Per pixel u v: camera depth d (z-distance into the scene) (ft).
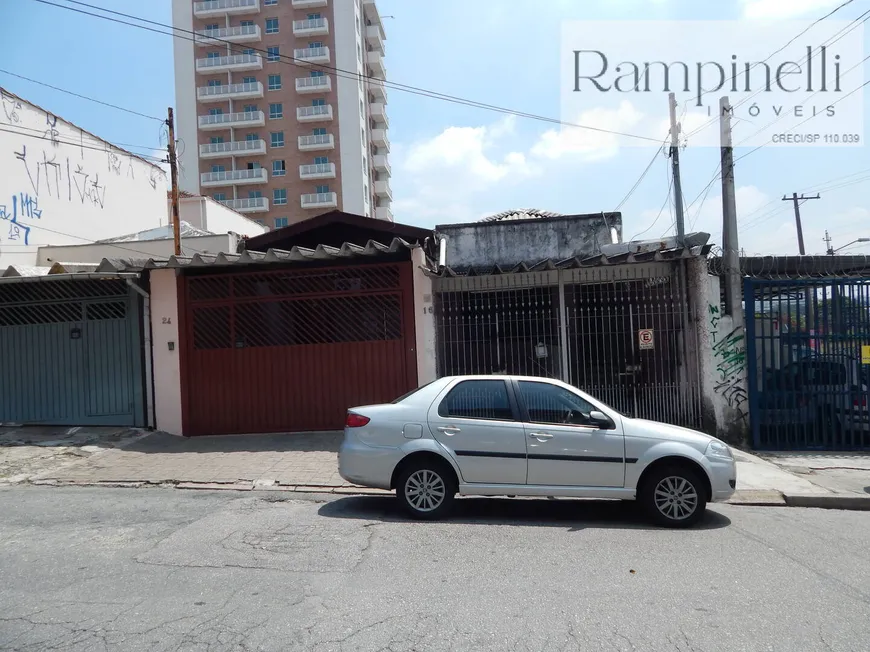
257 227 109.19
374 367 36.63
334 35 199.41
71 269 43.60
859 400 33.73
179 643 12.17
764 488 26.32
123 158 82.69
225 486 26.86
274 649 11.93
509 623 13.06
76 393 37.78
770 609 13.88
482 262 56.75
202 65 200.03
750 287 34.83
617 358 36.37
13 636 12.48
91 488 27.02
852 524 21.62
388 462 21.34
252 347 37.11
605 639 12.38
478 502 24.16
